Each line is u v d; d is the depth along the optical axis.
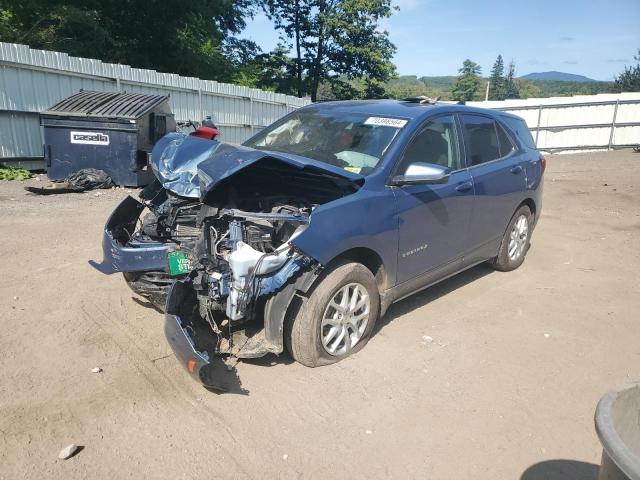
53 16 18.56
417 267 4.54
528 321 4.89
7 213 7.77
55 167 10.23
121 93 10.80
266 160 4.03
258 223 3.75
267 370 3.78
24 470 2.74
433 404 3.51
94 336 4.15
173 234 4.13
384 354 4.12
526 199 6.14
